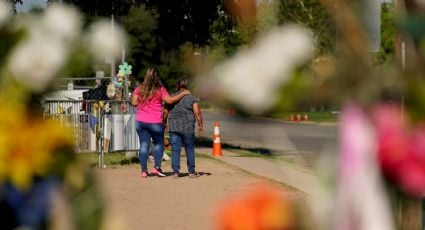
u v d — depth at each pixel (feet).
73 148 17.89
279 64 15.03
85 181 17.70
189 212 66.08
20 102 17.17
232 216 16.11
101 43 15.93
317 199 16.42
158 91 94.48
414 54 15.44
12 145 17.26
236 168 105.09
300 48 14.99
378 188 15.70
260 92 15.06
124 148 112.06
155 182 88.69
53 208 17.47
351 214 15.81
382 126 15.69
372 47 15.52
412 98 15.46
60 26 16.43
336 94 15.52
